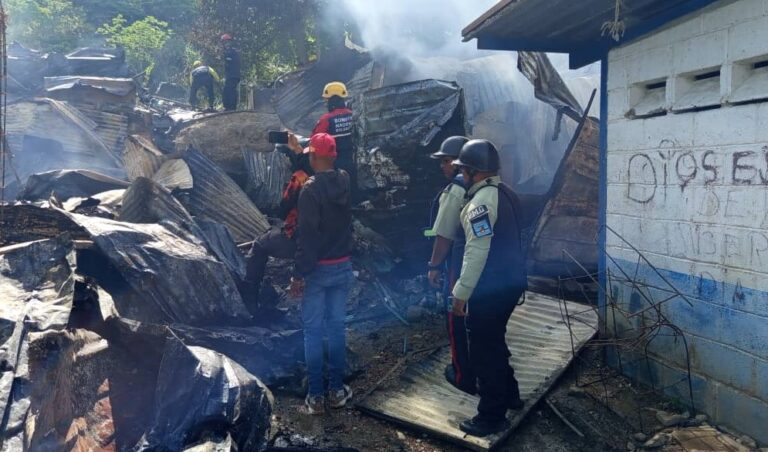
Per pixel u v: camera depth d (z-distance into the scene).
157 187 5.29
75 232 4.50
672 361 4.00
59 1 25.88
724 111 3.49
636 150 4.20
